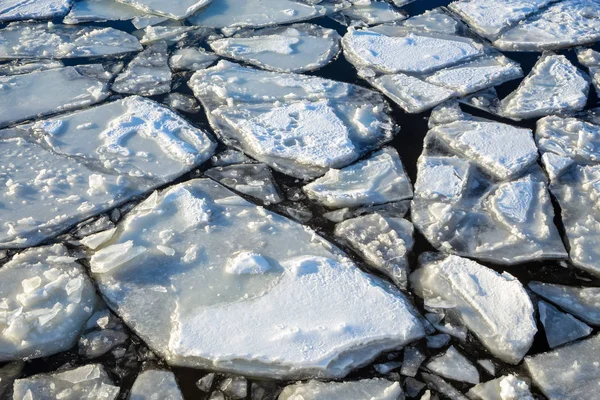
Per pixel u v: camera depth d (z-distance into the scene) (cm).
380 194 235
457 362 176
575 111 283
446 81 303
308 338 177
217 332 180
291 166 250
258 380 171
